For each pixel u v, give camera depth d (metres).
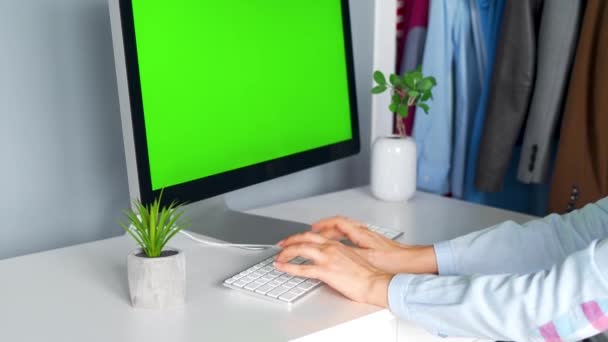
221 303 0.82
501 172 1.60
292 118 1.22
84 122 1.16
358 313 0.80
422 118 1.65
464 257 0.97
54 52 1.10
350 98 1.41
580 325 0.69
